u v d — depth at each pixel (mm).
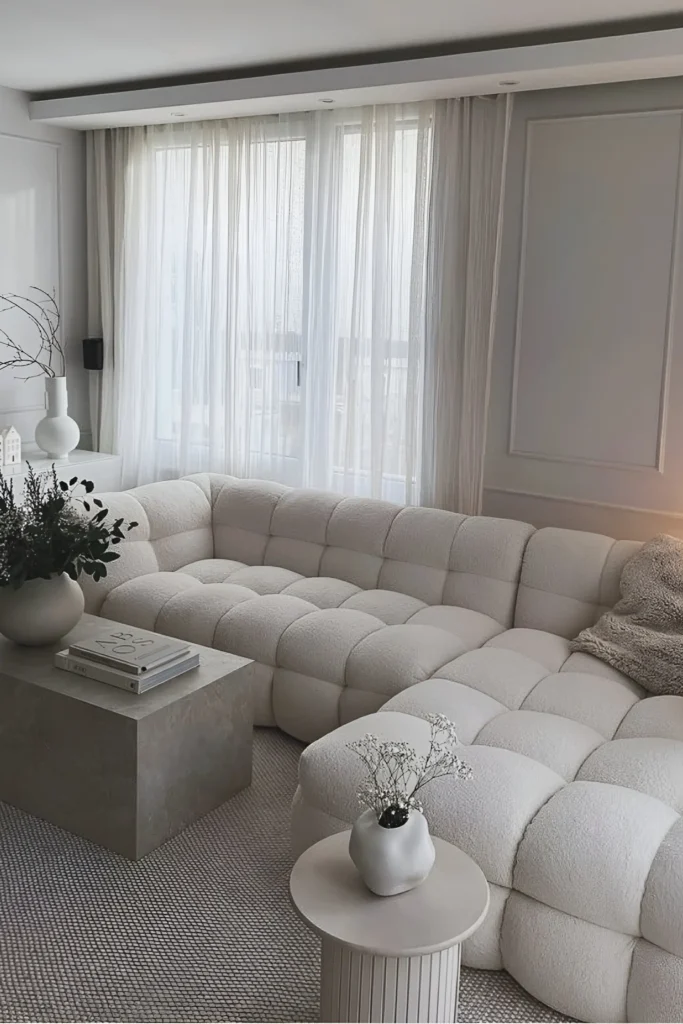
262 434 5215
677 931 2055
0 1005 2217
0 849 2826
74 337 5793
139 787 2746
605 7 3484
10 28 3953
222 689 3027
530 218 4238
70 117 5125
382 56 4262
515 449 4445
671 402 4012
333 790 2508
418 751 2553
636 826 2250
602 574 3684
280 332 5078
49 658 3123
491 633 3678
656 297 3994
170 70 4656
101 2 3576
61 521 3225
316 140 4770
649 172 3934
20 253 5371
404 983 1881
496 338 4414
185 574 4203
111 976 2324
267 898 2643
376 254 4625
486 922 2303
